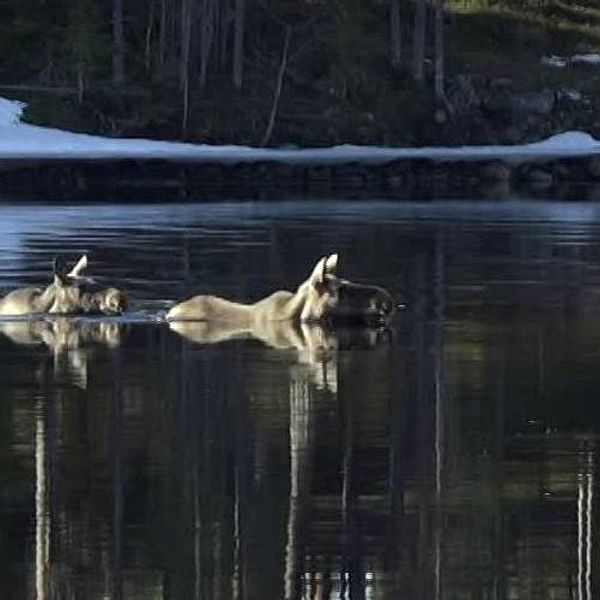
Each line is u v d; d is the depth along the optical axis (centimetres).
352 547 2794
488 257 8238
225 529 2891
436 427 3784
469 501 3094
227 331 5472
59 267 6281
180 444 3581
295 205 12925
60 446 3553
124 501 3095
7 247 8644
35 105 19800
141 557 2745
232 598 2531
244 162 16200
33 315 5888
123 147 18638
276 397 4175
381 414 3950
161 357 4862
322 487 3192
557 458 3466
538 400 4141
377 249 8669
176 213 11750
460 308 6097
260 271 7444
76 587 2580
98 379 4459
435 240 9288
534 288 6781
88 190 14888
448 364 4731
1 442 3609
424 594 2550
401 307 6134
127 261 7894
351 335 5366
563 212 12112
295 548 2786
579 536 2833
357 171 16412
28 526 2927
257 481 3250
